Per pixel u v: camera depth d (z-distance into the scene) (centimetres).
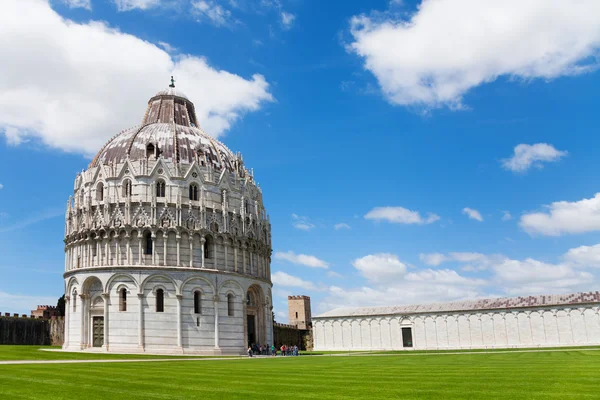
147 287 9119
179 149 10356
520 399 2605
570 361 5269
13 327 10706
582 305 11888
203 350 9231
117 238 9288
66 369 4631
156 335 8975
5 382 3509
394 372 4312
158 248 9375
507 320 12681
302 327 18425
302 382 3528
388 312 14275
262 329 10612
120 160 10056
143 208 9488
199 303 9450
